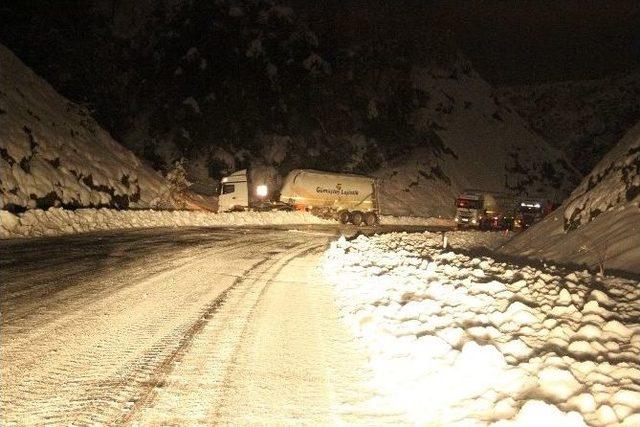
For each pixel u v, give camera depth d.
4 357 6.98
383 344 7.45
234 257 18.19
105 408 5.51
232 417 5.38
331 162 67.94
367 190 46.78
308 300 11.23
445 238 22.50
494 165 85.25
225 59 65.62
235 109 64.44
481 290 10.77
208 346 7.68
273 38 68.88
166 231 27.50
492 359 6.26
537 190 85.62
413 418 5.38
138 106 63.50
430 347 6.86
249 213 39.56
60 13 49.78
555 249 19.20
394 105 79.69
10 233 21.86
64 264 14.89
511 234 43.56
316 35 73.44
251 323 9.07
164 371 6.61
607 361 6.73
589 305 9.06
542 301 9.95
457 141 84.94
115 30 65.88
